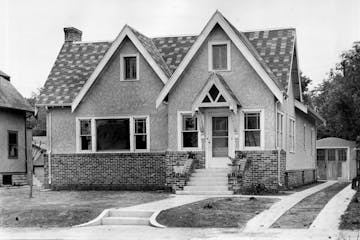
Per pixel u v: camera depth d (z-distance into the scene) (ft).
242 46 84.79
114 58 95.45
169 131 88.48
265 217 56.39
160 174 92.27
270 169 83.66
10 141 119.44
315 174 128.47
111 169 94.17
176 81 87.30
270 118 84.48
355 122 127.95
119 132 95.09
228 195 77.30
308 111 107.14
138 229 53.31
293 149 101.35
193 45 86.69
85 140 96.37
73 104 94.63
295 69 102.01
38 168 126.11
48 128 97.71
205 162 86.38
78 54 105.09
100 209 61.77
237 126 84.84
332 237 46.14
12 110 120.26
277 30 98.27
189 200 70.13
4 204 68.08
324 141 145.38
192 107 83.76
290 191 86.22
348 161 143.74
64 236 49.49
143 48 92.58
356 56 122.62
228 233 49.19
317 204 65.31
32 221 57.52
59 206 65.16
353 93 125.39
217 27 87.25
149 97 93.86
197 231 50.70
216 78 82.43
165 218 56.80
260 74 83.92
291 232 48.83
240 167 80.48
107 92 95.50
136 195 79.61
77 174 95.50
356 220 53.42
